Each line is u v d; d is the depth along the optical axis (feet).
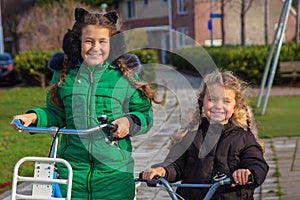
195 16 131.95
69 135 13.47
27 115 13.71
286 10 45.50
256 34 128.88
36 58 80.53
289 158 29.45
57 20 101.55
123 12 159.63
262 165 12.85
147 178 12.87
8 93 69.72
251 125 14.25
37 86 81.51
